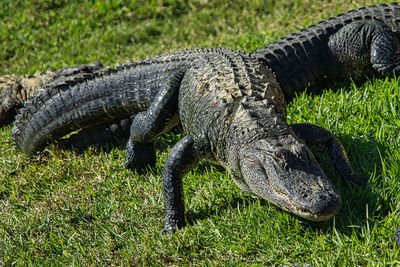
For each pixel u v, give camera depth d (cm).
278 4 2508
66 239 1208
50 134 1627
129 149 1438
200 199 1255
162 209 1245
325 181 993
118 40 2559
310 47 1677
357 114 1429
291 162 1011
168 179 1203
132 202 1293
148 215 1240
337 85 1673
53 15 2795
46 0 2864
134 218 1231
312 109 1506
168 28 2586
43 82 2084
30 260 1151
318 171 1020
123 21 2716
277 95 1284
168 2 2742
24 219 1308
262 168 1045
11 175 1569
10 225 1293
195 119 1268
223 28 2456
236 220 1138
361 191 1124
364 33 1633
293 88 1656
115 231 1198
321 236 1040
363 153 1250
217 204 1224
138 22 2698
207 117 1213
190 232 1140
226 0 2636
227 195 1235
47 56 2556
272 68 1630
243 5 2594
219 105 1190
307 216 955
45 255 1175
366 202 1111
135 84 1509
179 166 1207
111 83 1536
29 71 2420
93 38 2606
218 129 1171
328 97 1555
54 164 1532
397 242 978
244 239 1074
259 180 1052
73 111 1581
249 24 2416
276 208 1135
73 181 1445
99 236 1200
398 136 1271
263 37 2155
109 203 1311
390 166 1188
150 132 1388
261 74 1309
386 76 1602
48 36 2680
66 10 2806
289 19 2330
